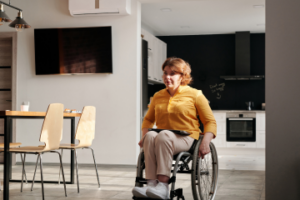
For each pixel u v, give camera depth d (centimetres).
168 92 240
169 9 584
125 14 489
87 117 334
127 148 489
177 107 227
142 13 607
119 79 494
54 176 398
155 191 189
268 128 234
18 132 518
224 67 767
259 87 754
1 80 540
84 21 504
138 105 498
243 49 736
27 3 519
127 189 324
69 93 507
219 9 582
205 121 230
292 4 231
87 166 489
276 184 232
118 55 495
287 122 231
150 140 206
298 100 229
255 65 756
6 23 522
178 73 231
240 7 571
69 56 499
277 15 234
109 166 486
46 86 513
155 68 703
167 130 210
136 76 489
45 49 504
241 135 702
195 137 224
